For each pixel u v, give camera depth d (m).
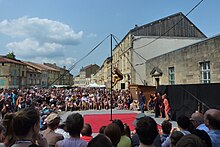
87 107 24.67
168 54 23.42
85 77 146.00
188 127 4.57
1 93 19.62
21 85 67.62
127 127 4.82
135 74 36.31
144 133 2.75
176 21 39.56
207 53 16.67
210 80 16.36
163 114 17.17
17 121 2.53
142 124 2.80
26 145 2.47
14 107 17.55
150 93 23.77
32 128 2.58
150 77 28.67
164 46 37.34
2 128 3.41
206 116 3.51
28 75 74.62
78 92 33.00
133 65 36.62
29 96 21.94
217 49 15.52
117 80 17.22
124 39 43.31
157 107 17.56
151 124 2.79
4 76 60.16
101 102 25.16
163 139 4.95
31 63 94.12
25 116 2.55
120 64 47.81
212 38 16.03
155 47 37.06
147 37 37.00
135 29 38.06
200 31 39.94
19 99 17.61
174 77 22.17
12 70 61.69
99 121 16.02
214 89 11.33
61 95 27.89
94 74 128.38
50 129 4.48
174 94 15.48
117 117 17.95
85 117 18.22
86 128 4.89
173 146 3.77
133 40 36.88
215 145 3.29
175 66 21.88
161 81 25.30
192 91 13.25
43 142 2.97
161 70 25.27
